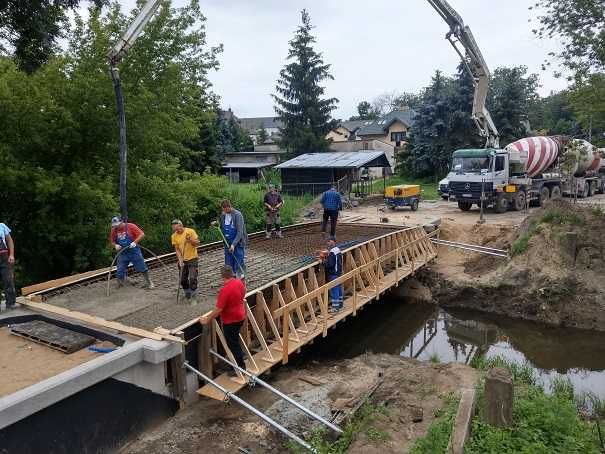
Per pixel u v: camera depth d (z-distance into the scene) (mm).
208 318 7727
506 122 37969
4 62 12773
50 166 13211
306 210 25625
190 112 16172
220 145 44594
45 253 13430
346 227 18266
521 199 24516
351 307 11945
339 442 7000
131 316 8367
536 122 56406
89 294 9633
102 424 6617
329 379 9641
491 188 23109
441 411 7832
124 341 7488
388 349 12844
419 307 16125
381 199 31188
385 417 7789
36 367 6922
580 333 13617
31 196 12656
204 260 12578
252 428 7320
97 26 13375
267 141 84375
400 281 15445
